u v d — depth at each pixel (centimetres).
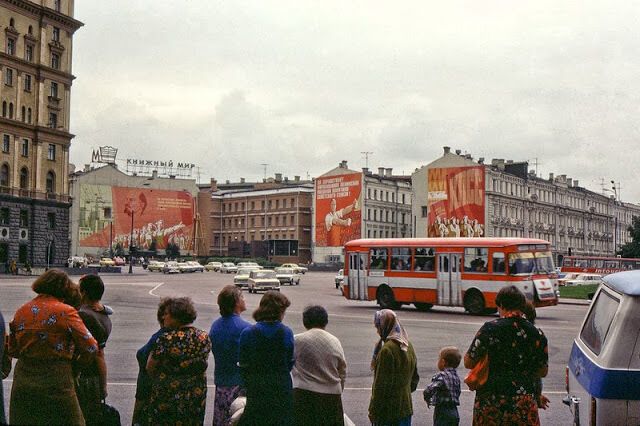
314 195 12231
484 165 9462
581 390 638
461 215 9575
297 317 2791
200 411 623
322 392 682
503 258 2933
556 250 12038
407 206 12681
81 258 9931
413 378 771
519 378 605
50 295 601
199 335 629
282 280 6375
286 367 646
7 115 7850
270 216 13200
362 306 3622
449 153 10594
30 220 8062
